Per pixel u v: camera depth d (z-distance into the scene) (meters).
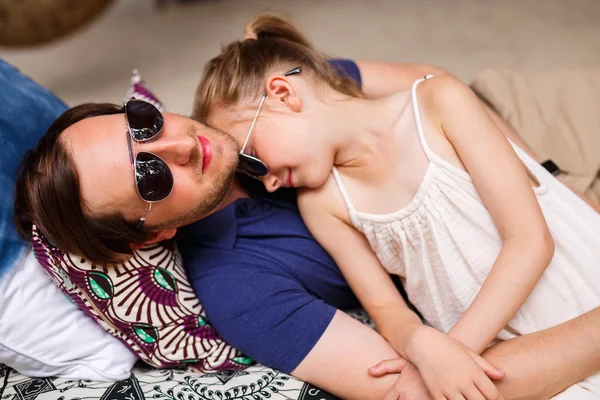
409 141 1.11
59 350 1.08
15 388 1.06
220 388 1.05
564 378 0.97
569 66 2.48
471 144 1.05
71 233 1.00
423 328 0.98
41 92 1.31
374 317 1.13
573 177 1.35
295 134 1.12
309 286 1.21
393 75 1.42
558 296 1.08
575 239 1.10
